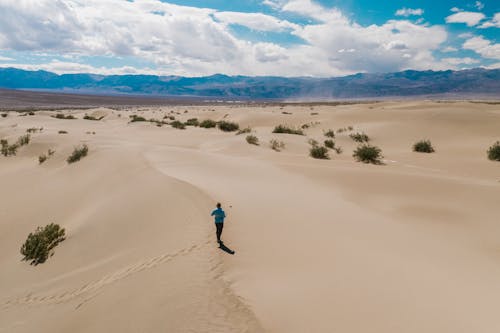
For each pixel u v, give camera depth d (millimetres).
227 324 6520
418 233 11242
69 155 28922
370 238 10570
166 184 16438
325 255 9266
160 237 11547
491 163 25641
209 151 31672
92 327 7629
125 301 8148
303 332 6219
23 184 24438
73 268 11898
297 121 59719
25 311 9500
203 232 10867
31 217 18203
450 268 8727
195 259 9188
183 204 13539
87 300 8953
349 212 13141
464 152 31047
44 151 32562
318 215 12547
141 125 52969
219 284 7887
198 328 6500
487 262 9156
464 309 6926
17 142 34594
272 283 7871
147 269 9344
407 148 35000
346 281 7895
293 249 9633
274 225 11383
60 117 67062
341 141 39375
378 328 6297
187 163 22609
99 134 43719
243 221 11648
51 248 13688
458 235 11188
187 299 7438
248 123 61344
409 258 9227
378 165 25562
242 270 8500
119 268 10242
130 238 12578
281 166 22188
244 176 18922
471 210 13602
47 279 11578
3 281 12203
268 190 15891
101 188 19938
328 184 17781
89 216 15797
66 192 21078
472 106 65312
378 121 48938
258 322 6520
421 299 7227
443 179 18078
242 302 7160
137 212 14359
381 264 8781
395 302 7094
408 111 51344
